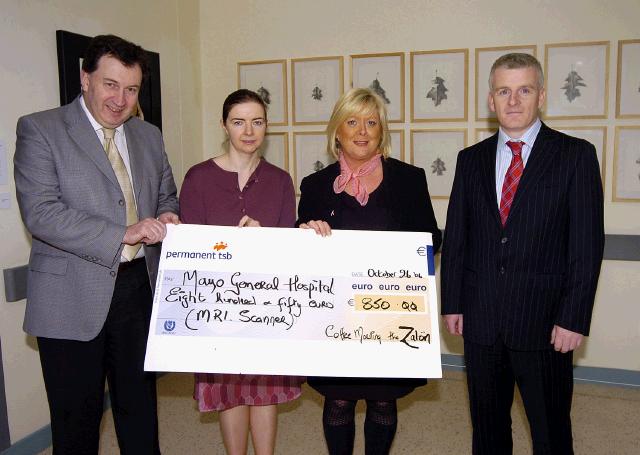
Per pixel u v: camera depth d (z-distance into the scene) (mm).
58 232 1542
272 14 3529
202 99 3738
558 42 3064
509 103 1638
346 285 1657
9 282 2342
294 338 1607
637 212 3064
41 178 1563
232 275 1655
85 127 1619
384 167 1922
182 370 1568
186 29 3529
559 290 1671
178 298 1626
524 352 1698
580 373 3234
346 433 1971
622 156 3045
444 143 3318
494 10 3141
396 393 1854
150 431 1798
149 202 1788
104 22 2832
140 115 1982
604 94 3027
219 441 2582
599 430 2646
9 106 2320
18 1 2340
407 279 1669
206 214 2012
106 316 1640
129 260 1711
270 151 3637
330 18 3422
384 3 3314
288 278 1659
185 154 3564
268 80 3578
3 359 2363
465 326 1786
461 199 1816
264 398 2025
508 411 1828
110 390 1797
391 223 1861
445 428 2693
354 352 1598
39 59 2453
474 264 1773
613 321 3158
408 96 3344
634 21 2947
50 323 1608
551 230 1651
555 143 1663
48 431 2578
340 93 3449
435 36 3252
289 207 2104
